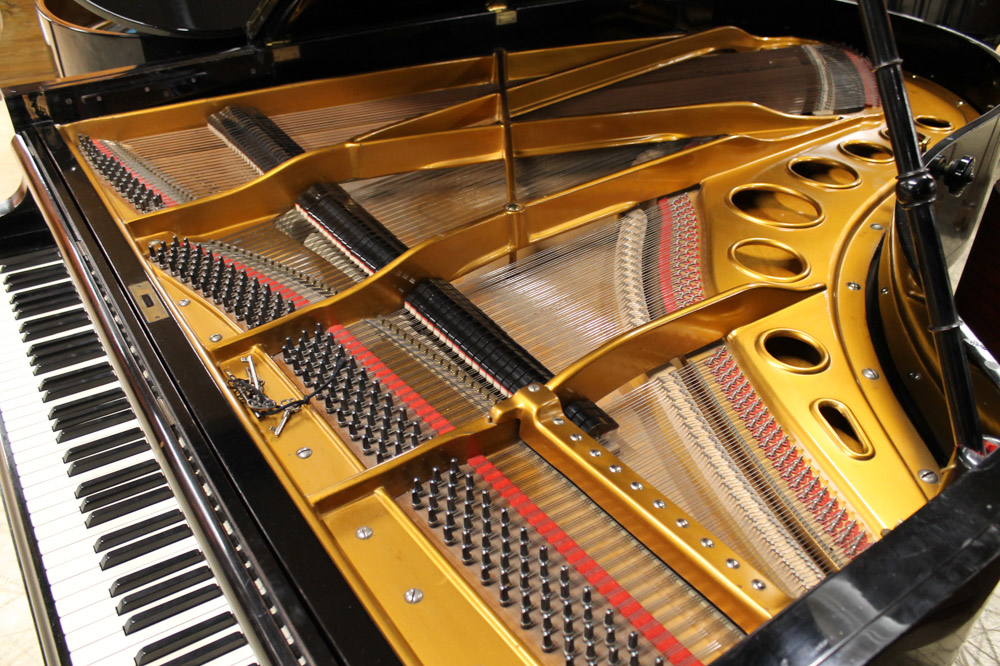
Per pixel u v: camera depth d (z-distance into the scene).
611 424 1.87
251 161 2.74
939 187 2.28
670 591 1.53
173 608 1.66
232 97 2.96
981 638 2.69
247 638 1.51
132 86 2.85
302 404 1.84
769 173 2.79
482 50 3.35
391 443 1.77
